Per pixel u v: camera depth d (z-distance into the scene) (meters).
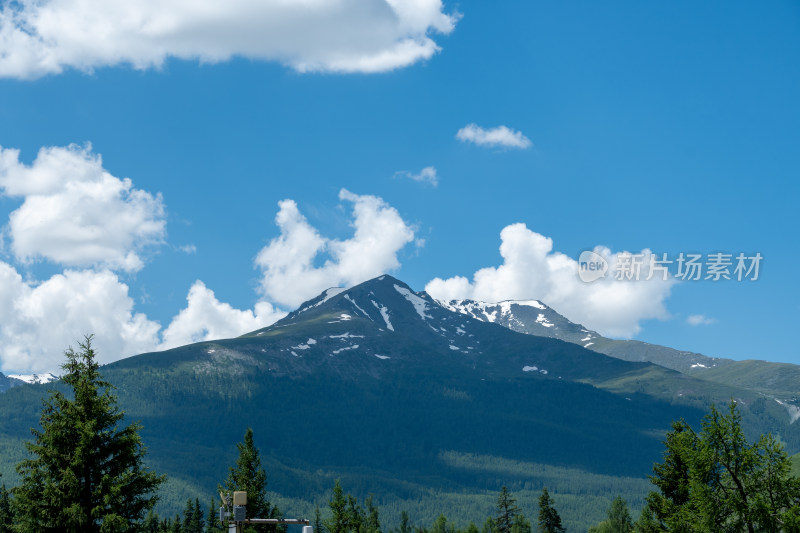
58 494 60.72
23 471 62.19
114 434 64.62
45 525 61.22
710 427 67.44
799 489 64.19
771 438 66.56
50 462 62.25
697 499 66.75
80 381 65.25
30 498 61.41
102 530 60.47
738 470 66.06
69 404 63.41
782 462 65.38
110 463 63.91
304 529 56.72
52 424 63.16
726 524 65.62
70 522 60.38
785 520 62.56
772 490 64.81
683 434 73.19
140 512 64.25
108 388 67.06
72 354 66.62
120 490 62.09
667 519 70.88
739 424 67.06
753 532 64.44
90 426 62.38
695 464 67.31
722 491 66.31
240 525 56.62
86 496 62.66
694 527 67.06
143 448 65.50
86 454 62.03
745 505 64.69
